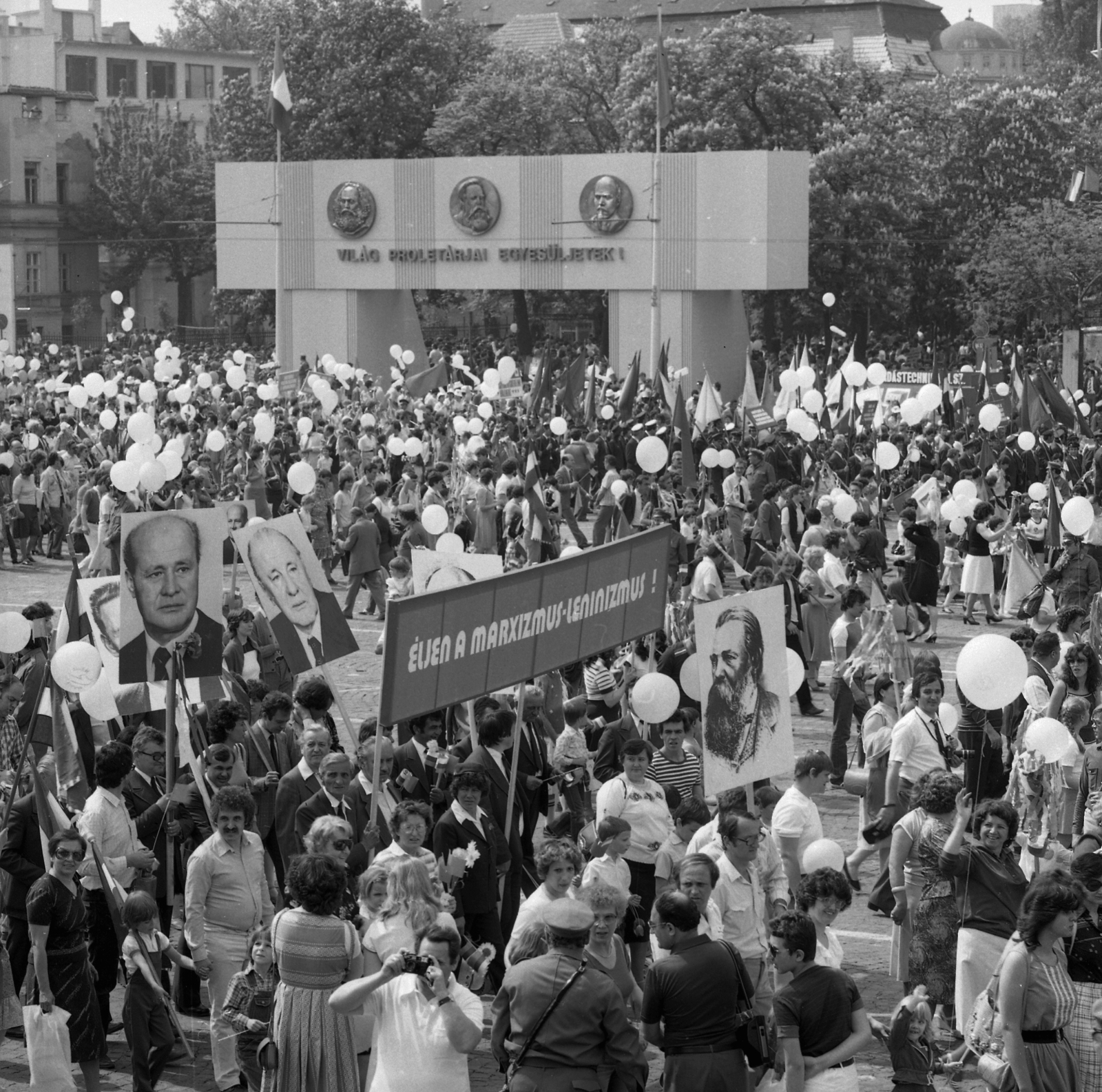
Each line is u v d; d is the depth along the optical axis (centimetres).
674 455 3494
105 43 11631
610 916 1012
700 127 7938
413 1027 928
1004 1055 984
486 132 8812
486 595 1173
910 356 8150
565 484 3588
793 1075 919
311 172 7481
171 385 5194
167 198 10794
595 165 7038
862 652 1948
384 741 1380
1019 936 971
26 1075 1182
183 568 1352
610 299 7150
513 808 1339
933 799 1184
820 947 1054
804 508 3134
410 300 7819
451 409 4781
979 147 9119
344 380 5341
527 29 12850
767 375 4775
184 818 1302
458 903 1243
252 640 1884
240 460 3722
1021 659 1213
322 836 1085
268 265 7588
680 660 1745
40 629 1678
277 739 1427
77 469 3853
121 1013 1304
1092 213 8306
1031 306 8081
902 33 13888
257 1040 1052
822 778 1277
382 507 3241
